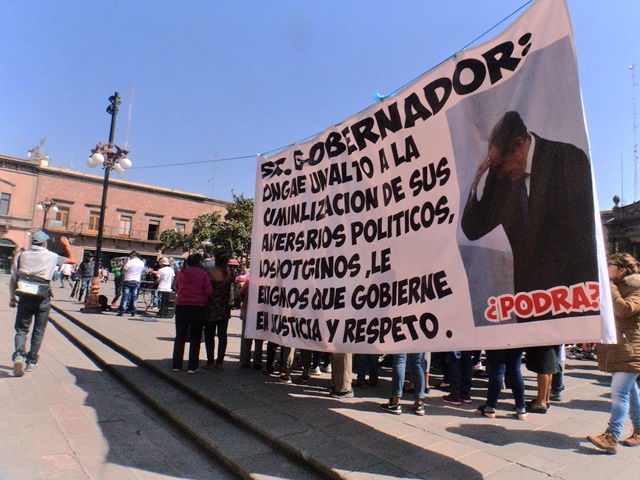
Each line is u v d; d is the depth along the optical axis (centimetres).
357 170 421
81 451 357
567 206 259
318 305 437
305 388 532
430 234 337
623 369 351
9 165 3731
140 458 353
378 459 326
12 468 317
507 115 296
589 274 246
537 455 343
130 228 4303
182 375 562
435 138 345
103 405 479
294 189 503
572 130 262
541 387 462
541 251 267
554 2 278
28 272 572
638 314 351
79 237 4025
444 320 315
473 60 323
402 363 446
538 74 282
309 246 464
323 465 315
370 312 380
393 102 387
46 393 502
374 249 388
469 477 301
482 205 303
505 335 278
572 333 248
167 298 1187
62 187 3969
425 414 445
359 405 469
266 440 376
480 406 454
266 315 509
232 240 2445
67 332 915
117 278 1384
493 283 288
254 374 596
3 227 3681
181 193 4578
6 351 688
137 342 781
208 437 383
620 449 360
